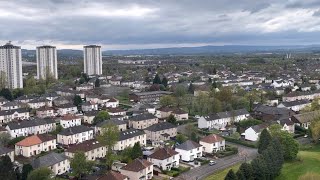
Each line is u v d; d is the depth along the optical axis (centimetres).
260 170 14612
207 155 19450
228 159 18925
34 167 15762
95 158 18825
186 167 17512
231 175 13300
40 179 14225
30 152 19488
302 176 15325
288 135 18050
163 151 17512
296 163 17325
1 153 17675
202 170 17200
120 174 14962
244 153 19975
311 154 18862
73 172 16438
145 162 16075
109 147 18888
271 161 15325
